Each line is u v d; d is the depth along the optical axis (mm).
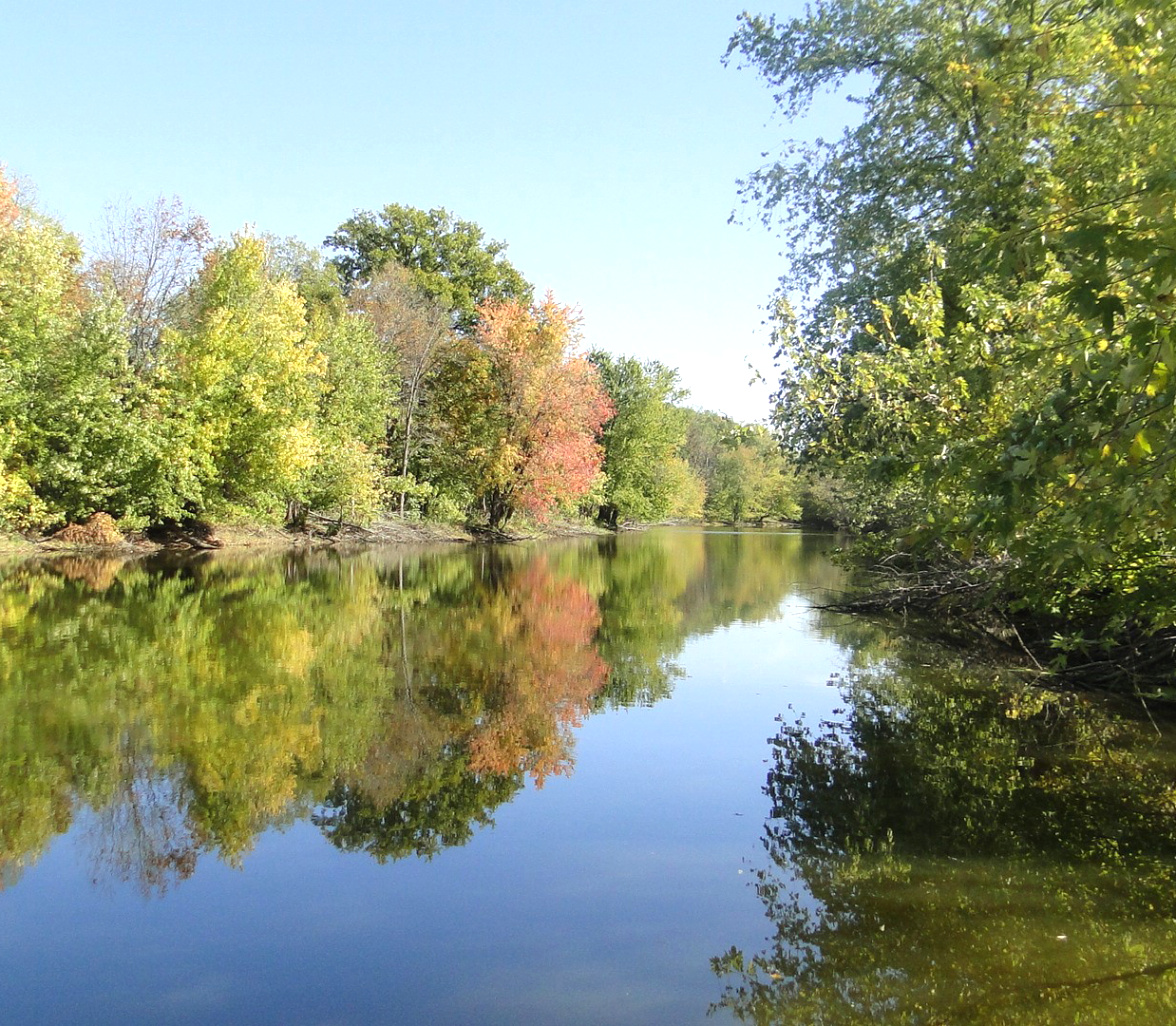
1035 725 7914
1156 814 5730
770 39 16000
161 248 27172
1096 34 6156
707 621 14602
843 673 10289
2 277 20953
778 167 16906
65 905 4414
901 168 15180
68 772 6270
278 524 29859
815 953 3959
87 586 15969
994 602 11961
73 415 21656
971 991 3602
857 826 5547
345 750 6949
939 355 8250
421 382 37219
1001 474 4289
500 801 5965
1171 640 8133
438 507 35875
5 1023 3416
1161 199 3205
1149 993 3566
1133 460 3777
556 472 35938
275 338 25828
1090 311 3238
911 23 14594
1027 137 11117
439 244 45562
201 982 3730
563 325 35875
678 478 56469
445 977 3783
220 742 7012
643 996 3641
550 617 14609
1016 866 4906
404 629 12883
